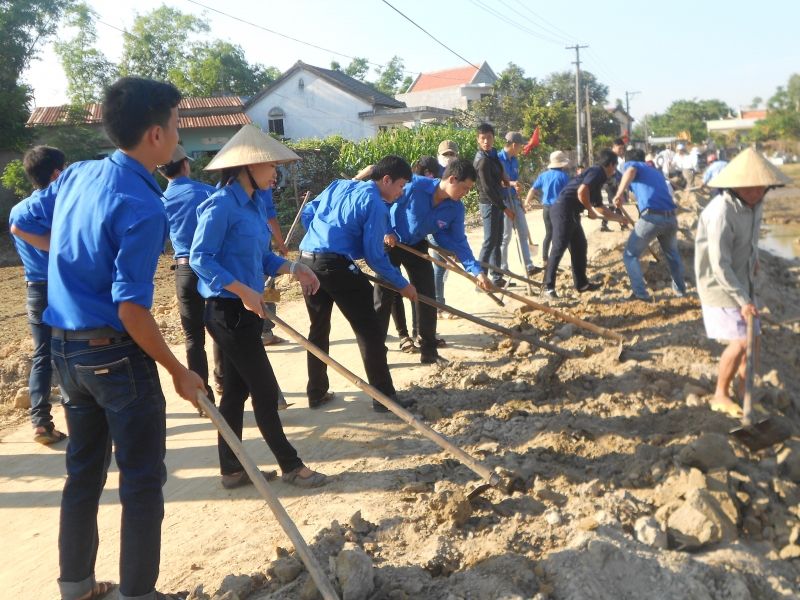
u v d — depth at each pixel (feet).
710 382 18.45
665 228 26.17
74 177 9.99
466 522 12.41
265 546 12.37
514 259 39.93
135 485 9.82
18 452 17.90
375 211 17.04
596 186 27.86
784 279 37.27
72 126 86.84
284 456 14.67
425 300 18.75
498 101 141.38
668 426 16.12
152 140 9.75
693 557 11.56
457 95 172.96
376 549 11.78
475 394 19.04
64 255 9.57
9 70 85.81
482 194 29.45
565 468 14.34
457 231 21.61
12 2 85.92
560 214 27.96
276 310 30.55
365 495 13.94
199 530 13.32
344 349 24.64
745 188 15.84
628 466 14.26
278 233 23.07
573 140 141.90
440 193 20.72
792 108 263.29
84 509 10.53
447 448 12.84
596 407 17.44
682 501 12.59
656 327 23.63
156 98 9.70
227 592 10.54
